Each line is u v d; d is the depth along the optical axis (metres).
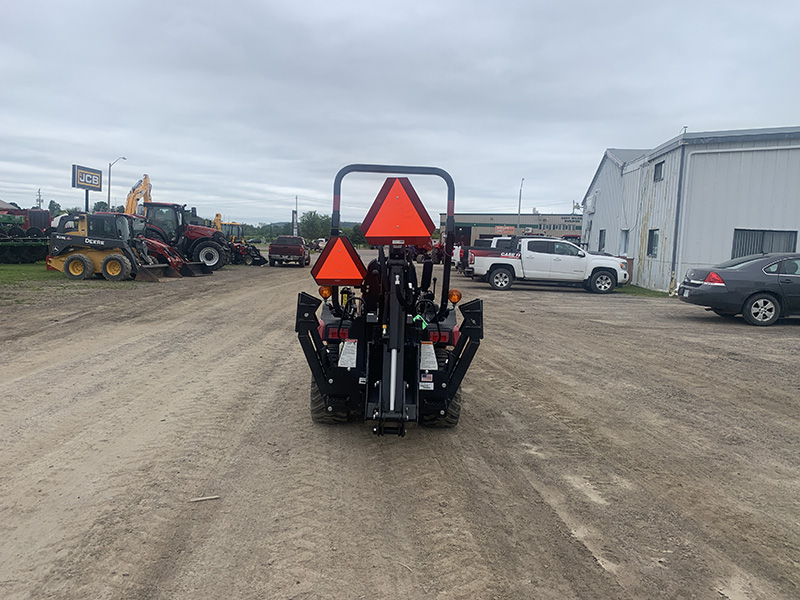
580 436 5.39
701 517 3.86
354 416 5.74
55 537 3.39
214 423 5.47
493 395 6.71
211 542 3.39
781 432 5.59
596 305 15.97
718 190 18.38
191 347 8.97
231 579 3.04
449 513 3.84
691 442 5.28
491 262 20.41
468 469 4.57
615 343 10.12
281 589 2.96
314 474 4.40
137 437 5.05
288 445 4.98
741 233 18.28
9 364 7.54
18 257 26.55
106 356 8.15
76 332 9.89
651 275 21.17
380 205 4.51
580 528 3.68
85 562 3.15
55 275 20.05
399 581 3.07
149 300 14.41
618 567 3.25
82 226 18.84
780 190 17.77
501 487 4.26
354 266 4.77
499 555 3.35
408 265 5.10
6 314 11.52
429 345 4.94
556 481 4.38
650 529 3.69
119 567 3.11
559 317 13.38
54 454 4.62
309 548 3.36
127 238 19.39
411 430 5.45
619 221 25.88
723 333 11.25
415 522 3.71
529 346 9.73
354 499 4.01
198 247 25.78
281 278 23.42
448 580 3.09
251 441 5.05
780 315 12.17
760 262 12.24
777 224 17.89
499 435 5.38
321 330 5.24
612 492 4.21
